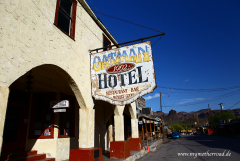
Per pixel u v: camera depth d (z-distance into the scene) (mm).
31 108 6824
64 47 5121
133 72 5484
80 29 6352
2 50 3123
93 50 6484
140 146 10469
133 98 5270
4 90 3041
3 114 2961
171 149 13727
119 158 7355
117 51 5906
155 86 5090
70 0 6230
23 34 3666
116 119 8227
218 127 44688
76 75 5523
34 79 5871
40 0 4391
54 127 6637
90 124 5824
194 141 22453
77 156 5234
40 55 4090
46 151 6395
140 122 13453
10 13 3426
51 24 4684
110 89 5672
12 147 5801
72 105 8094
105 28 8516
